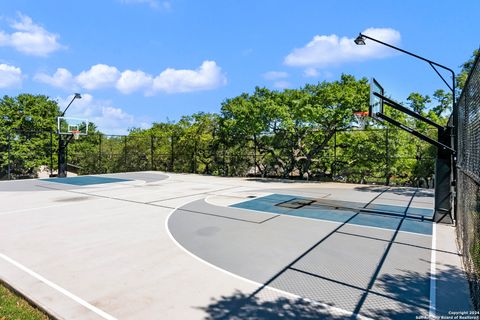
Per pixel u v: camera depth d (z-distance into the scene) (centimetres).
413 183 1594
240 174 2084
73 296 352
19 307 330
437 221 741
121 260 473
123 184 1548
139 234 625
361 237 613
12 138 2536
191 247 543
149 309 323
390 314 318
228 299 348
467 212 447
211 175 2111
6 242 563
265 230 666
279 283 393
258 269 441
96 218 771
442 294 364
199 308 327
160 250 523
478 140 363
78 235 614
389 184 1596
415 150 1576
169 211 867
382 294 363
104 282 392
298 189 1391
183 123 2392
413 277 415
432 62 757
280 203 1013
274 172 1991
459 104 655
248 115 1812
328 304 338
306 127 1738
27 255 492
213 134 2156
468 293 367
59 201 1030
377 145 1594
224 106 2075
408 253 516
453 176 722
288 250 530
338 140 1759
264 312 320
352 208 930
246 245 557
